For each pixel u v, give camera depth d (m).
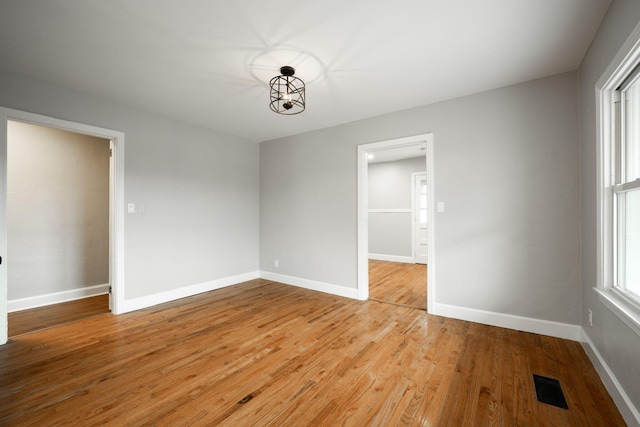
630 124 1.79
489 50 2.24
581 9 1.79
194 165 4.08
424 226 6.60
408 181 6.78
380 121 3.66
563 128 2.59
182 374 2.06
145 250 3.52
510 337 2.63
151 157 3.58
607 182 1.95
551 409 1.68
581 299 2.51
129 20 1.88
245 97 3.13
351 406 1.73
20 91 2.60
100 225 4.18
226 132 4.46
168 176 3.76
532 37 2.08
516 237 2.81
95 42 2.13
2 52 2.25
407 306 3.56
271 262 4.91
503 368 2.12
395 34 2.04
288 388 1.90
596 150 2.05
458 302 3.11
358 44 2.17
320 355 2.34
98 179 4.16
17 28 1.95
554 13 1.83
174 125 3.83
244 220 4.82
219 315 3.25
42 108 2.72
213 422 1.59
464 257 3.07
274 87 2.86
